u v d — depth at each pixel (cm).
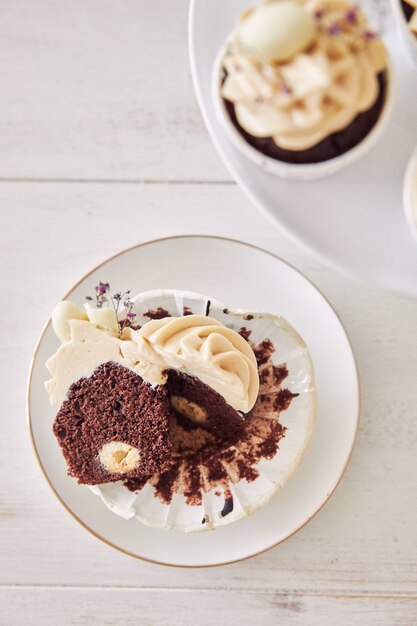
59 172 67
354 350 66
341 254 51
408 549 66
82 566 67
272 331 62
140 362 62
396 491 66
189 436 66
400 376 66
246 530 64
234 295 65
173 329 61
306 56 47
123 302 63
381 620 66
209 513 63
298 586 66
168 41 66
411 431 66
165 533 64
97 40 67
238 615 66
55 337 64
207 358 60
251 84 47
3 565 67
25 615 67
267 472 62
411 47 50
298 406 62
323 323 64
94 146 67
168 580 67
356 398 63
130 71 67
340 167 50
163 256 64
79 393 63
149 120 67
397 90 51
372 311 66
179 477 64
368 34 47
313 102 47
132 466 63
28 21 67
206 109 51
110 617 67
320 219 51
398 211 51
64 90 67
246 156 51
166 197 67
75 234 67
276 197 51
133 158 67
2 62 67
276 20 46
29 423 64
